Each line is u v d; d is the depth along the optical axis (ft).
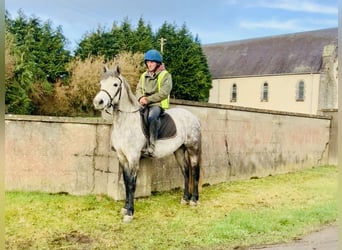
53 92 67.36
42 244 13.70
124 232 15.21
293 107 122.01
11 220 16.21
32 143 21.29
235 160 28.02
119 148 16.92
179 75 103.30
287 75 123.24
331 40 123.95
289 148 33.55
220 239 14.56
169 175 23.09
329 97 114.42
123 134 16.72
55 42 75.56
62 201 19.52
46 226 15.67
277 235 15.16
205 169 25.43
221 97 139.85
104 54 88.22
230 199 21.52
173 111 19.24
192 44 106.93
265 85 129.08
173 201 20.42
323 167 36.70
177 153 20.03
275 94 126.21
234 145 27.89
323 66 115.96
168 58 103.19
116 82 16.24
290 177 30.53
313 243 14.16
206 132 25.41
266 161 30.96
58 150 21.17
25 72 62.69
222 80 139.54
